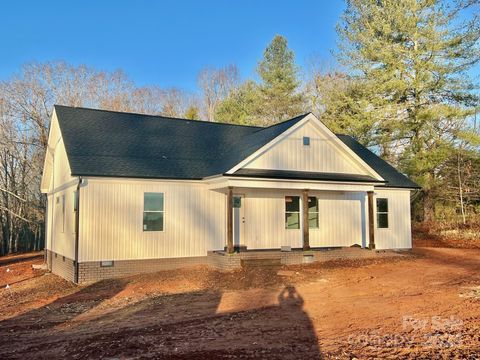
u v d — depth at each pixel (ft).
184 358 24.97
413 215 123.95
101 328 32.91
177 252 60.39
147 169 59.21
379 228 76.74
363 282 47.98
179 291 46.55
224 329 31.14
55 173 75.25
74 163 55.62
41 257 109.81
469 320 31.04
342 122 112.27
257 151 60.64
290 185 61.31
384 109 105.29
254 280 49.90
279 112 158.51
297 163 64.59
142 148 64.90
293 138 64.59
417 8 102.32
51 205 78.23
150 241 58.75
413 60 103.65
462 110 98.48
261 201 67.67
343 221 73.82
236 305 39.01
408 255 71.00
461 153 105.40
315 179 62.54
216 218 63.57
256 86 164.96
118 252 56.75
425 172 106.01
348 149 67.46
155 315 36.32
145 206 58.80
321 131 66.64
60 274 66.08
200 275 54.03
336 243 72.90
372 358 24.34
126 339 29.22
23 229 147.43
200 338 29.07
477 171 110.11
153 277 54.44
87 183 55.36
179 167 62.28
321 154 66.74
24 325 35.68
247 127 81.66
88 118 68.85
